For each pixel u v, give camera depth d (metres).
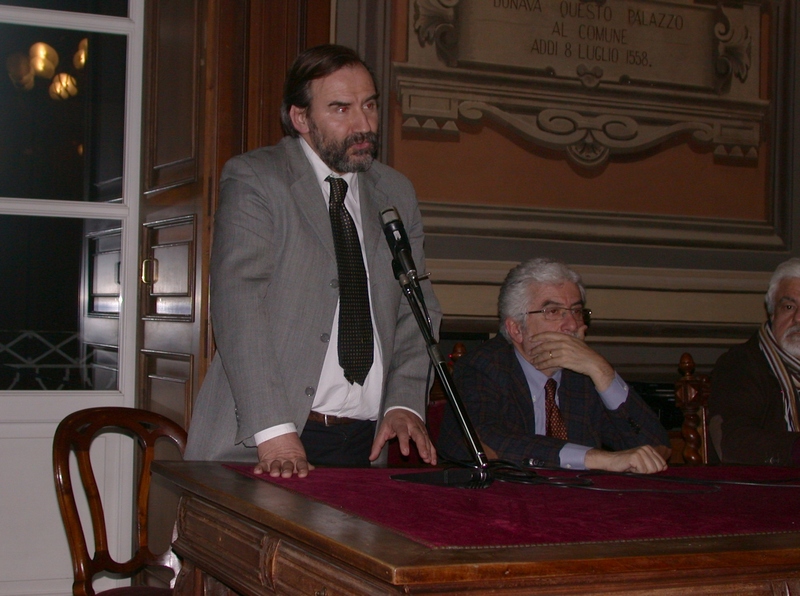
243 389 1.75
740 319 4.11
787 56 4.26
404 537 1.08
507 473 1.68
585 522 1.23
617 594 1.04
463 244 3.66
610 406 2.29
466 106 3.71
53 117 3.41
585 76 3.92
